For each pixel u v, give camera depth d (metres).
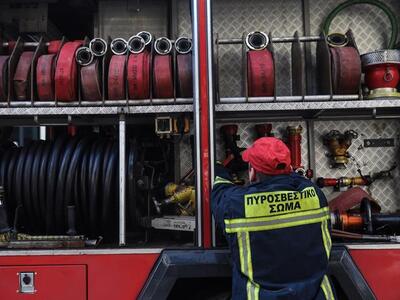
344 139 3.10
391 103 2.70
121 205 2.54
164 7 3.40
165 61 2.69
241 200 1.97
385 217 2.66
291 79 3.22
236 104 2.68
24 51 2.90
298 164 3.03
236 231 1.95
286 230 1.94
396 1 3.26
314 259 1.96
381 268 2.45
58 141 2.76
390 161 3.20
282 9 3.29
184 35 3.28
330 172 3.19
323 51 2.93
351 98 2.75
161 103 2.69
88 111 2.67
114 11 3.40
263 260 1.93
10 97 2.70
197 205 2.42
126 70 2.69
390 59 2.72
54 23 3.65
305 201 1.99
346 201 2.92
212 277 2.42
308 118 3.18
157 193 2.93
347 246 2.46
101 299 2.41
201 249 2.40
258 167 2.06
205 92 2.49
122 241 2.52
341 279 2.39
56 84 2.64
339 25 3.27
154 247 2.45
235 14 3.30
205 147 2.46
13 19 3.31
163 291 2.36
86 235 2.83
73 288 2.41
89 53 2.69
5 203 2.68
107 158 2.68
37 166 2.68
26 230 2.90
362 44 3.25
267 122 3.18
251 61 2.70
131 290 2.41
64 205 2.66
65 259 2.42
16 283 2.41
